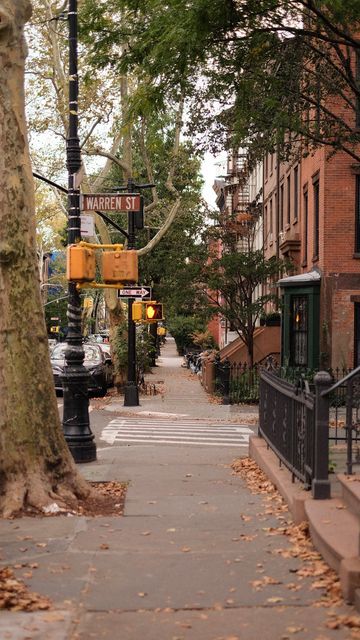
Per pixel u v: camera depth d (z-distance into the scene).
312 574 6.57
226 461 13.55
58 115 28.91
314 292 27.00
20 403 9.34
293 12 16.45
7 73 9.34
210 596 6.15
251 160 21.14
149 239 43.06
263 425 13.18
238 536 7.99
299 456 9.23
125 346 32.47
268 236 40.75
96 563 7.07
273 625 5.52
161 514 9.05
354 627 5.43
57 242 63.69
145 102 15.90
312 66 21.23
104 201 13.26
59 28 28.09
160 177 40.88
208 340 52.12
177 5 14.72
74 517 8.91
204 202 32.59
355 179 26.25
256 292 42.75
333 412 20.23
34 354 9.45
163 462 13.35
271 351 35.09
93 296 85.44
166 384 37.81
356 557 6.17
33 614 5.75
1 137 9.34
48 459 9.46
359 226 26.33
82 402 13.26
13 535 8.06
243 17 15.34
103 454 14.55
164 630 5.46
